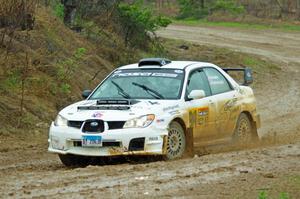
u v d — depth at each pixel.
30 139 31.77
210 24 137.38
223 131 26.97
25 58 38.62
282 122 40.56
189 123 24.86
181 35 113.44
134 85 25.66
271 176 19.20
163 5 163.00
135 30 63.69
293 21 141.50
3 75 36.78
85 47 51.22
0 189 18.61
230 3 153.50
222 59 83.12
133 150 22.84
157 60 26.50
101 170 21.23
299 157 22.66
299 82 66.88
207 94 26.36
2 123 32.59
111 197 16.97
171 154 23.92
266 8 151.00
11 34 38.81
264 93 57.81
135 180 19.23
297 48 101.94
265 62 84.00
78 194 17.45
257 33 122.06
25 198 17.14
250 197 16.72
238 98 28.06
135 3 65.69
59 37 48.28
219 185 18.28
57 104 37.59
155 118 23.30
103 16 61.19
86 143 22.97
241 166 21.11
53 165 24.73
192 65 26.58
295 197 16.67
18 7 39.75
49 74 39.72
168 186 18.28
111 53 55.19
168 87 25.25
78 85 42.03
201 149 25.80
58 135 23.59
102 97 25.62
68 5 55.28
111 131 22.78
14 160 25.97
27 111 34.66
